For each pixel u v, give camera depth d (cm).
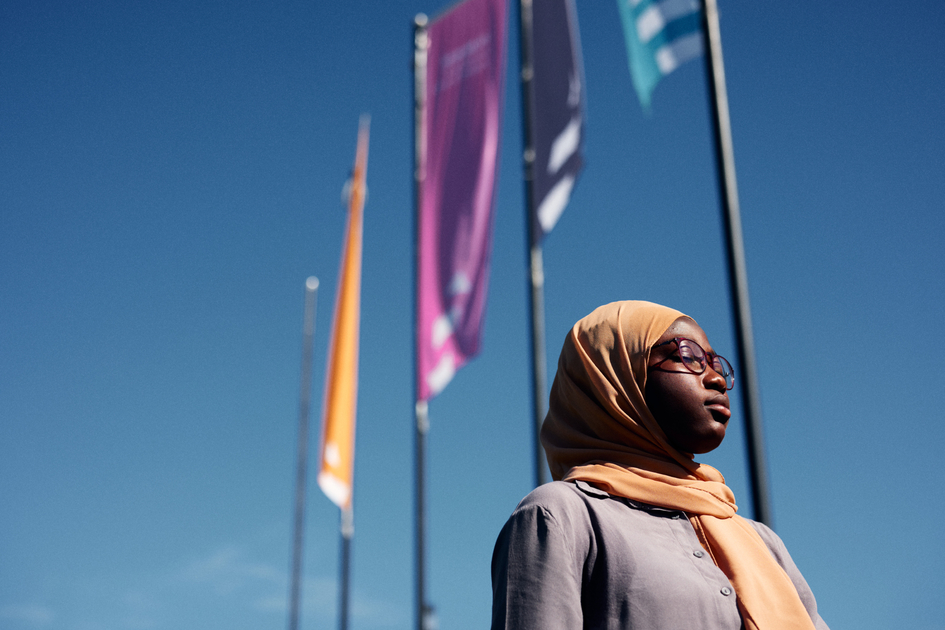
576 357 269
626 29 850
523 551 213
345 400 1619
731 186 640
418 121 1262
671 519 234
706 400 252
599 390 257
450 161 1205
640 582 211
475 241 1129
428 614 1046
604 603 210
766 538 262
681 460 250
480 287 1098
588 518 223
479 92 1198
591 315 277
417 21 1301
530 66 1059
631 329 262
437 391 1109
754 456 539
